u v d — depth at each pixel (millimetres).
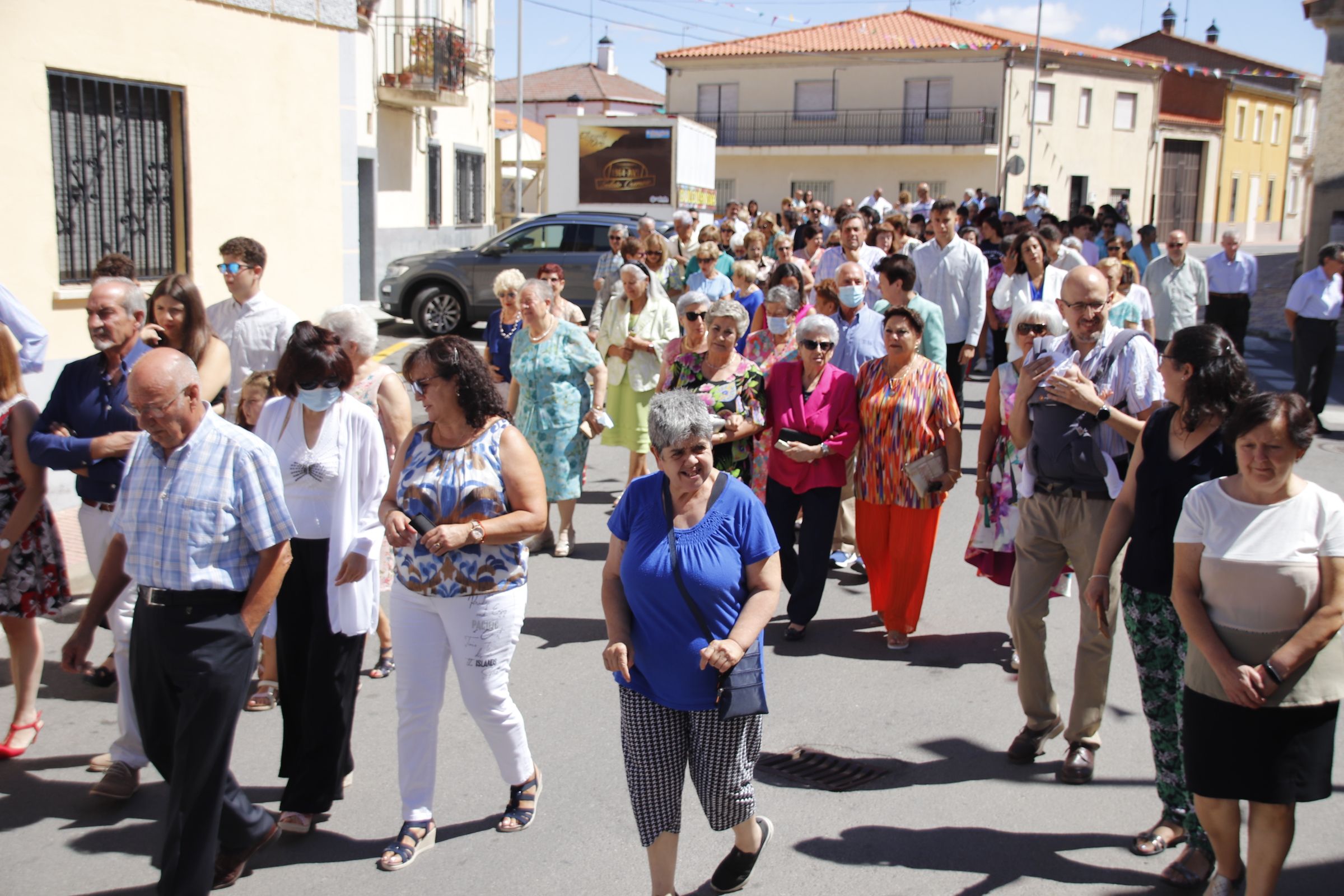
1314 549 3188
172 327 4930
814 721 5105
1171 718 3912
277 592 3604
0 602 4621
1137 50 62719
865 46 44031
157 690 3521
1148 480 3809
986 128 42562
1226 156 55031
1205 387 3627
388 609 5570
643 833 3541
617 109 62875
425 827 4023
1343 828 4152
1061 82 44656
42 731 4957
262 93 9711
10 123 7605
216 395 5070
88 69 8148
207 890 3506
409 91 20438
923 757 4754
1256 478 3219
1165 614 3848
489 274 16953
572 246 17125
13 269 7695
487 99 26375
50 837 4090
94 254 8383
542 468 7355
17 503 4637
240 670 3514
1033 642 4625
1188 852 3803
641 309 8062
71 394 4672
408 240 22016
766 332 7133
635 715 3510
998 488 5535
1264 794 3215
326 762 4109
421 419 11422
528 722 5070
